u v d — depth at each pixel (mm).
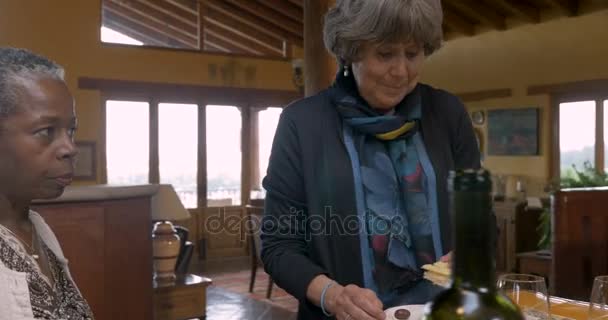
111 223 2164
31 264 776
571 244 2693
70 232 2059
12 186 773
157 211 3186
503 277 1006
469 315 491
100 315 2141
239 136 8789
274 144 1246
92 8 7785
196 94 8445
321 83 4758
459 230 496
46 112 751
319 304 1047
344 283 1165
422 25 1069
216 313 3125
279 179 1219
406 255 1169
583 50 6926
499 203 7070
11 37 7391
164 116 8273
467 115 1321
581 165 7113
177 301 2963
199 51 8484
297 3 8766
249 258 8625
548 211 5879
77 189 2049
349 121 1190
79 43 7719
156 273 3098
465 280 503
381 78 1136
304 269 1103
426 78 8984
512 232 6895
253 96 8867
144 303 2266
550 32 7266
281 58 9102
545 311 932
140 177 8133
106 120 7914
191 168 8445
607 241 2760
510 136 7801
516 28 7668
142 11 8422
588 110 7035
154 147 8203
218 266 8039
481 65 8156
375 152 1195
